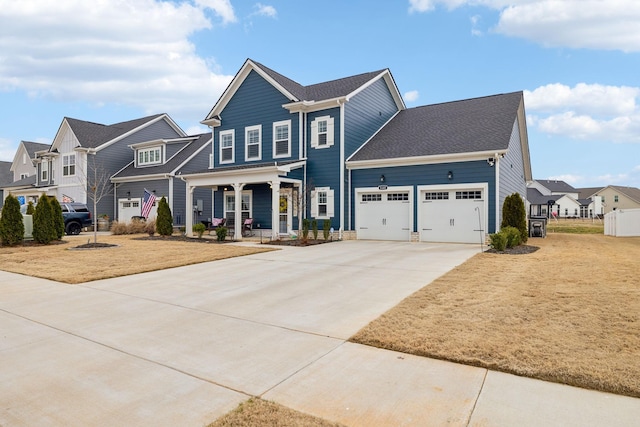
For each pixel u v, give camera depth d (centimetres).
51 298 724
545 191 7094
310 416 304
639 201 7444
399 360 413
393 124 2119
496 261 1042
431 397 333
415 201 1661
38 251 1413
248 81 2070
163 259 1193
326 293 732
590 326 483
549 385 349
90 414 315
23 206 2686
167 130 3384
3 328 547
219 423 296
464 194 1572
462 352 417
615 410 307
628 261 1016
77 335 515
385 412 310
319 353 439
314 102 1825
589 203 7775
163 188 2664
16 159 4200
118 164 3027
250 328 535
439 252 1278
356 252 1312
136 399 339
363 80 2002
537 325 493
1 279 920
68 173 2961
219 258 1206
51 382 376
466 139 1639
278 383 366
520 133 2116
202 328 539
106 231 2734
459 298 642
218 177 1894
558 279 774
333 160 1817
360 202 1808
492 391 341
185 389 357
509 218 1469
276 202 1705
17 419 310
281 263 1101
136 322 570
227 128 2147
